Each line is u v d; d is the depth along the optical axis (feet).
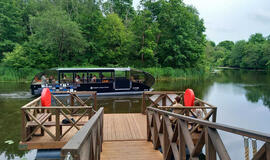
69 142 4.79
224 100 48.19
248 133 5.06
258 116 34.88
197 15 152.05
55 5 128.77
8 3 125.90
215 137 6.69
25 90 57.47
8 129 26.50
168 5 122.01
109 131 22.02
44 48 104.53
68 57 117.19
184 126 9.59
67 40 104.99
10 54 96.53
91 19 125.18
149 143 18.11
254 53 216.54
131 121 26.22
